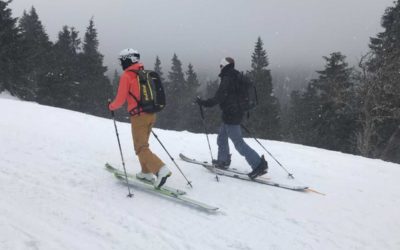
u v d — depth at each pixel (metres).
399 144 28.36
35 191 5.41
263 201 5.88
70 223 4.64
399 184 7.66
